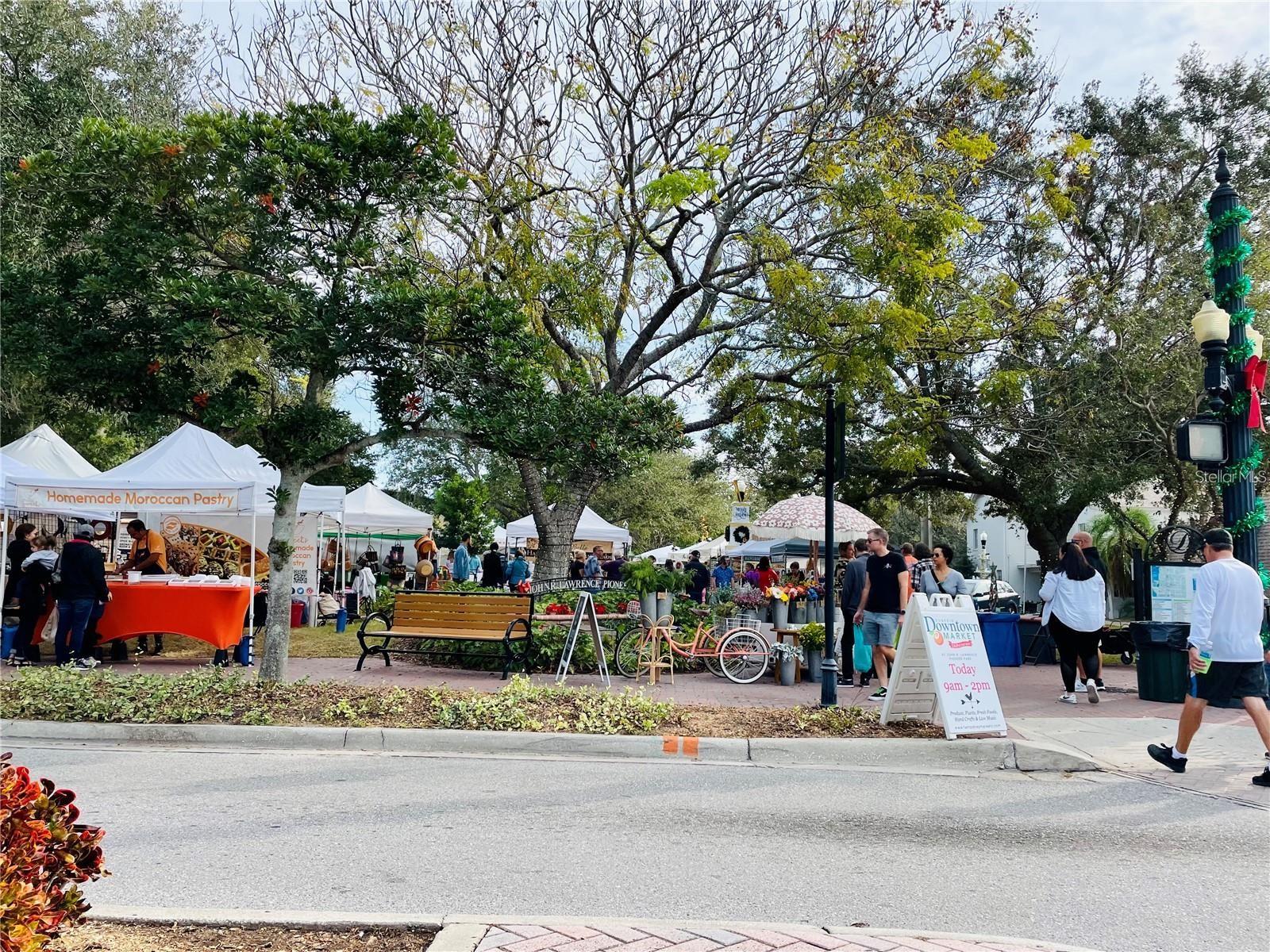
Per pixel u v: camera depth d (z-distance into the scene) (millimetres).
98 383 10117
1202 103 23500
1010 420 21938
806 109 16625
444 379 10742
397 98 16344
